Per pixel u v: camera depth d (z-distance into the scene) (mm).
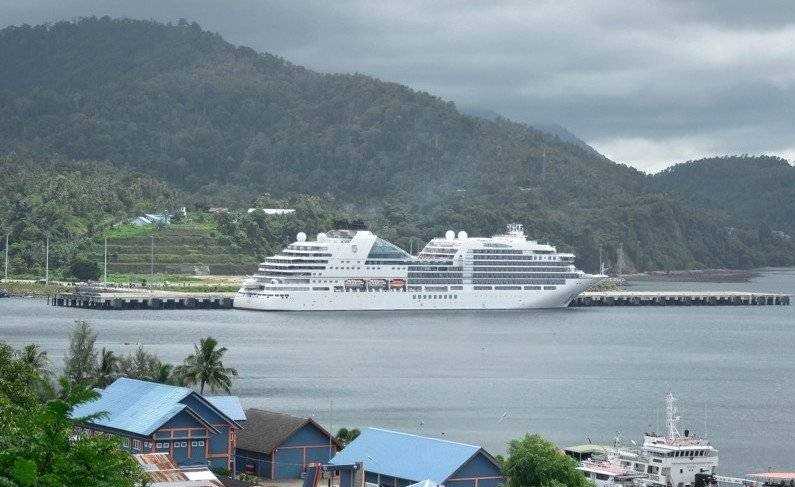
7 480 97062
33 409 109625
